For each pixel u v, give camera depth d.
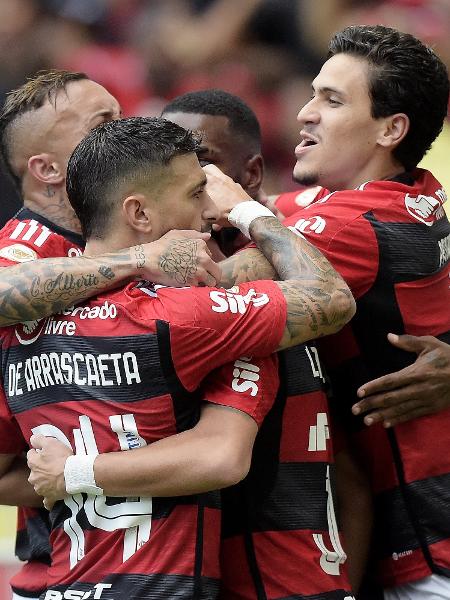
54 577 8.87
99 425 8.60
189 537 8.53
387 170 10.62
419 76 10.37
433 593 10.12
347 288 9.02
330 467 9.56
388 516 10.26
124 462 8.41
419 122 10.49
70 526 8.77
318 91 10.63
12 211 20.77
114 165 8.83
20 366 9.05
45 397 8.88
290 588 9.02
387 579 10.35
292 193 12.84
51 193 10.86
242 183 11.40
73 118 10.83
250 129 11.40
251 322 8.53
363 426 10.30
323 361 10.36
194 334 8.41
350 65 10.45
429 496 10.12
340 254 9.83
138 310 8.55
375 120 10.45
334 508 9.53
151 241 8.95
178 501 8.57
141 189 8.83
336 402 10.45
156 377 8.46
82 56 24.84
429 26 23.81
